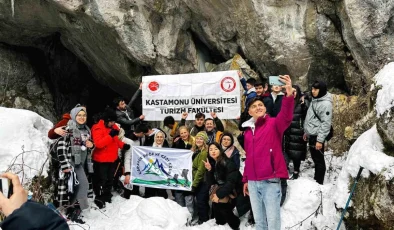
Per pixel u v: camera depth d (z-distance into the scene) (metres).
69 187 5.34
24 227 1.09
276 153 4.42
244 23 7.90
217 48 8.91
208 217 5.71
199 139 5.80
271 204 4.41
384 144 4.99
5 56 11.66
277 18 7.59
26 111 6.39
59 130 5.49
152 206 5.61
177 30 8.69
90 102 12.79
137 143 6.51
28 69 11.96
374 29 6.61
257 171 4.48
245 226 5.38
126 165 6.32
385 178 4.53
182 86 7.01
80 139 5.50
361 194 4.82
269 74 8.24
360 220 4.75
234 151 5.38
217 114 6.87
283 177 4.41
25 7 9.62
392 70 5.61
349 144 6.64
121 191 6.64
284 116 4.21
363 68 7.03
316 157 5.83
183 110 7.02
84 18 8.93
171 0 8.32
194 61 9.01
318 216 5.17
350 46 7.11
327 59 7.70
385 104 4.96
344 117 6.88
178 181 5.91
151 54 8.70
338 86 7.98
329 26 7.38
